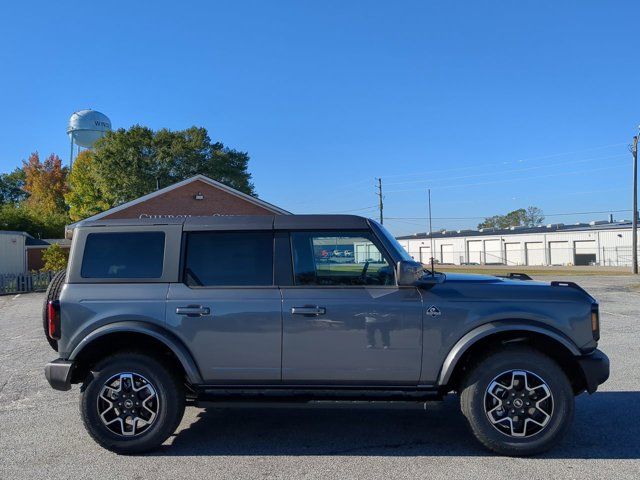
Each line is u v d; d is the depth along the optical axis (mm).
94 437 4621
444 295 4621
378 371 4582
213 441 4996
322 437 5090
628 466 4270
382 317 4578
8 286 27812
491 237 71562
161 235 4859
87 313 4660
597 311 4629
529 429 4488
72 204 58094
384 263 4758
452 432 5188
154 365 4652
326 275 4742
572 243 61562
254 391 4668
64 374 4574
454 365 4488
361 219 4844
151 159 49531
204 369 4637
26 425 5559
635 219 38938
